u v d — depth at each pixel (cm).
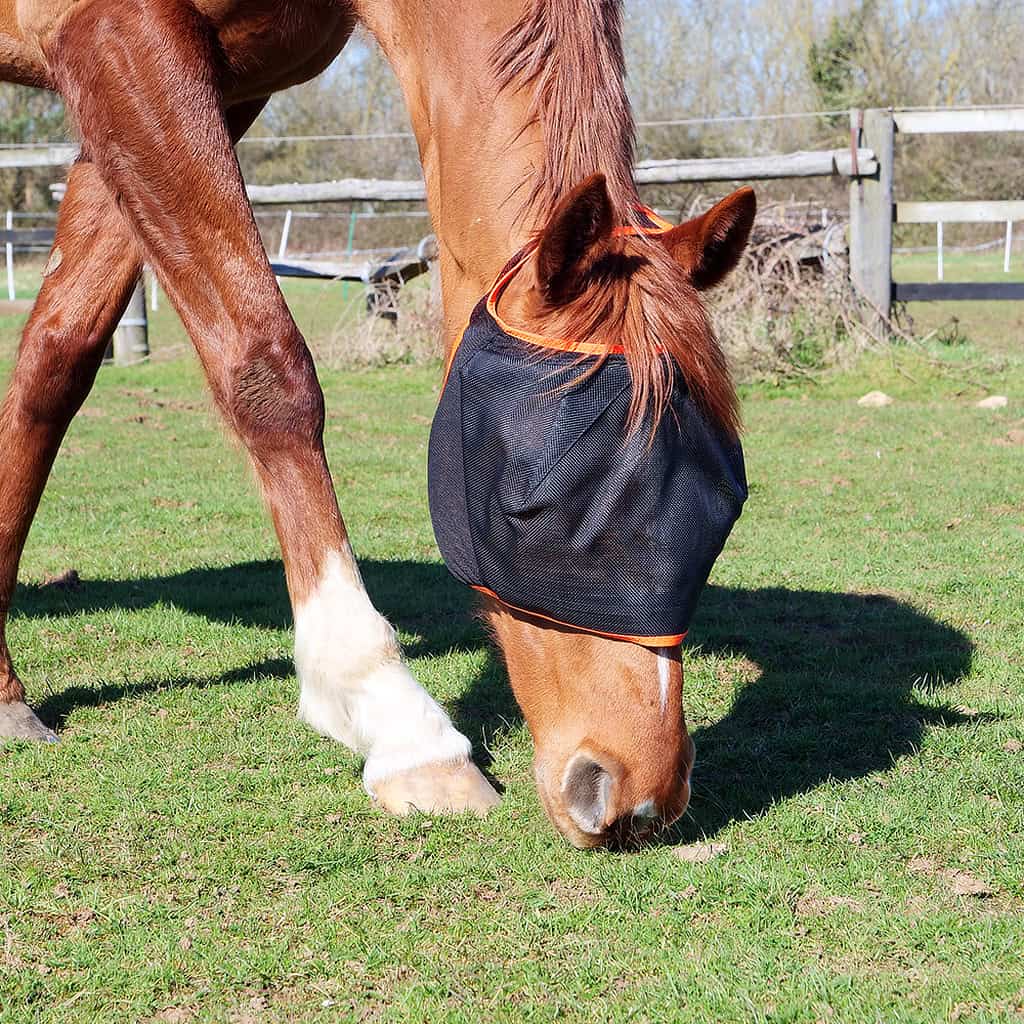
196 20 265
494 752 296
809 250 1042
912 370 999
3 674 318
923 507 597
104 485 662
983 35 2962
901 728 312
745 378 1009
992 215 1030
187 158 259
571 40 225
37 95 2528
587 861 235
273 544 545
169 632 405
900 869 233
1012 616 421
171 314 1723
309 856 241
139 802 270
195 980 201
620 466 197
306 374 264
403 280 1173
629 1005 190
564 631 209
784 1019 184
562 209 193
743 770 286
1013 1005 188
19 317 1572
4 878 236
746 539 539
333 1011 192
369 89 2194
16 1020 190
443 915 220
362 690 262
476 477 208
